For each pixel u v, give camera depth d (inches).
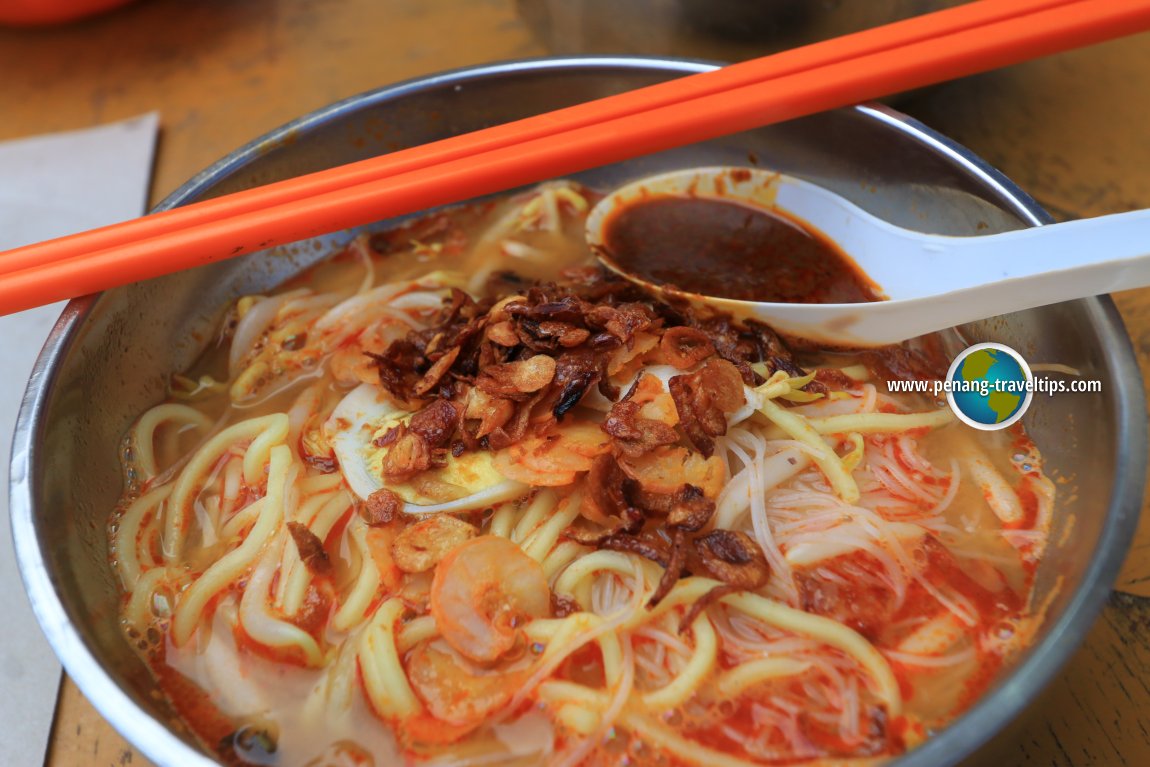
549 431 8.6
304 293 10.4
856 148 10.1
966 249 9.1
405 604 8.3
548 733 7.8
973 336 9.6
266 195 9.0
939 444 9.1
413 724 7.8
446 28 13.8
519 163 9.1
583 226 10.9
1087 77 12.4
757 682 8.0
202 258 8.8
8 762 8.4
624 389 8.9
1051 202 11.3
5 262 8.7
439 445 8.7
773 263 10.1
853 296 9.8
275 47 13.8
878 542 8.5
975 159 9.3
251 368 9.7
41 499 7.9
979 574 8.4
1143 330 10.2
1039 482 8.8
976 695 7.8
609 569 8.4
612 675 7.9
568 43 12.1
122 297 9.0
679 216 10.6
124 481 9.0
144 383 9.4
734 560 8.2
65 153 12.5
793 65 9.5
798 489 8.9
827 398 9.2
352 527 8.7
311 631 8.3
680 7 11.0
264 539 8.6
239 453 9.2
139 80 13.6
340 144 10.3
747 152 10.7
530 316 8.9
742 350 9.2
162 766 6.7
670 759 7.7
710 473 8.5
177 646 8.2
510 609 8.1
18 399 10.5
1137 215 8.5
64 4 13.8
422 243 10.8
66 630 7.3
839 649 8.1
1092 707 8.3
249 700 8.0
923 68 9.4
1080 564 7.7
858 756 7.6
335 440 9.1
